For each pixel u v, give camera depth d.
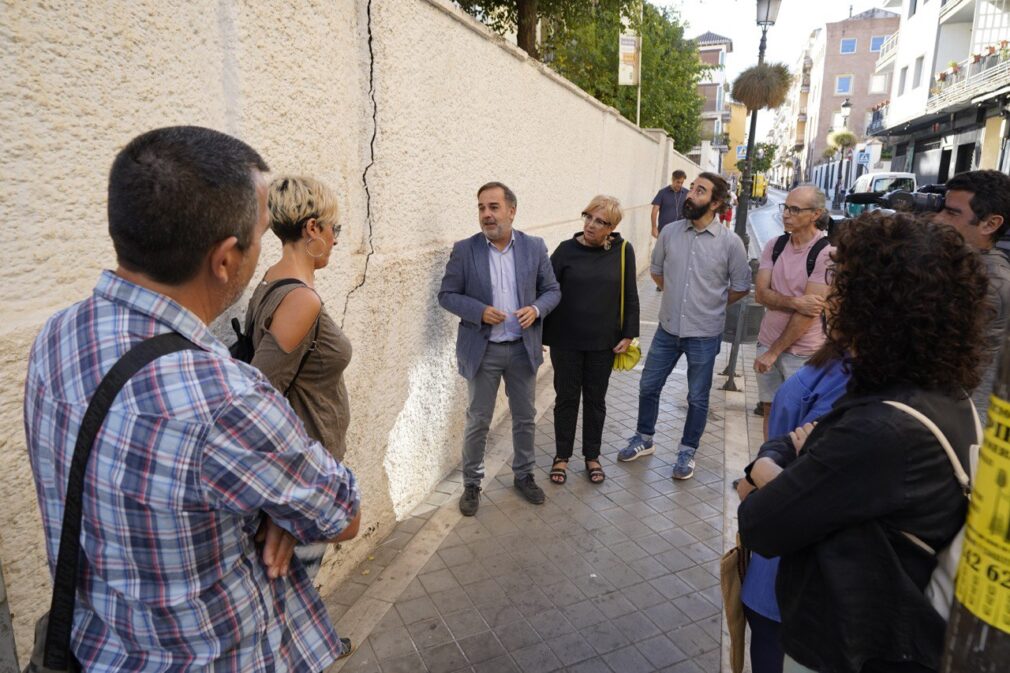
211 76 2.00
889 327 1.21
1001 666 0.74
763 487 1.35
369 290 2.96
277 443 1.02
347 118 2.73
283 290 1.81
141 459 0.94
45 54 1.48
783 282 3.75
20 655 1.52
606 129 8.10
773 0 10.86
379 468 3.21
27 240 1.48
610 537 3.37
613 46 11.02
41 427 1.01
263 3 2.16
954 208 2.91
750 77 10.95
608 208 3.67
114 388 0.94
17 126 1.44
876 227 1.28
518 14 6.87
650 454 4.39
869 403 1.22
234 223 1.03
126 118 1.71
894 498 1.14
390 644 2.57
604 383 3.91
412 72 3.24
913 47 28.33
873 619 1.19
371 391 3.06
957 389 1.22
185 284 1.04
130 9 1.69
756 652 1.69
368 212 2.98
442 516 3.55
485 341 3.40
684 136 19.92
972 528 0.77
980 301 1.21
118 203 0.97
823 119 61.34
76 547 0.98
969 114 20.66
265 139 2.22
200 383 0.97
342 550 2.92
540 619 2.73
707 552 3.25
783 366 3.73
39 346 1.05
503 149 4.65
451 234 3.91
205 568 1.02
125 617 1.02
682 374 6.27
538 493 3.70
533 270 3.49
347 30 2.69
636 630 2.68
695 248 3.90
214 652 1.06
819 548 1.25
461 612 2.77
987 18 21.45
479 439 3.53
